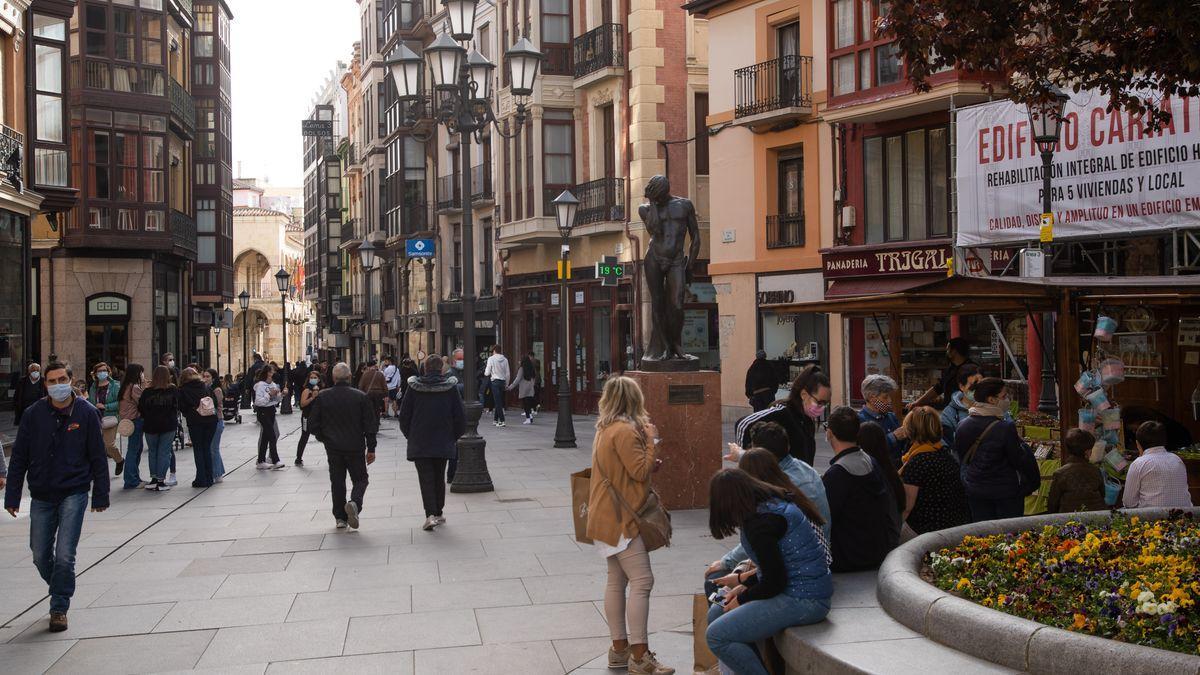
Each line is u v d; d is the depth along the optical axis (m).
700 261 30.89
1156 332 13.09
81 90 34.00
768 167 26.14
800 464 6.19
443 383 12.04
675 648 7.34
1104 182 17.25
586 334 33.66
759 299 26.52
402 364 32.94
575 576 9.55
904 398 22.55
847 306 11.55
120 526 12.55
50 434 8.08
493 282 39.88
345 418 12.19
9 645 7.54
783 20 25.56
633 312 30.80
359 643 7.52
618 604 6.95
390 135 49.41
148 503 14.64
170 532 12.13
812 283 24.92
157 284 37.28
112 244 34.50
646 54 30.36
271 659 7.16
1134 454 10.52
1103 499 8.34
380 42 55.75
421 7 47.22
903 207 22.67
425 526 12.01
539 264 36.09
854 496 6.35
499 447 22.16
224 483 17.06
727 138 27.28
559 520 12.55
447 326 43.84
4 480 8.46
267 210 89.75
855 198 23.77
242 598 8.84
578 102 34.19
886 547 6.40
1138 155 16.72
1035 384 18.98
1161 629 4.66
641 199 30.38
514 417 33.75
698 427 12.94
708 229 31.05
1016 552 6.13
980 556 6.18
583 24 33.81
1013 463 8.28
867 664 4.71
